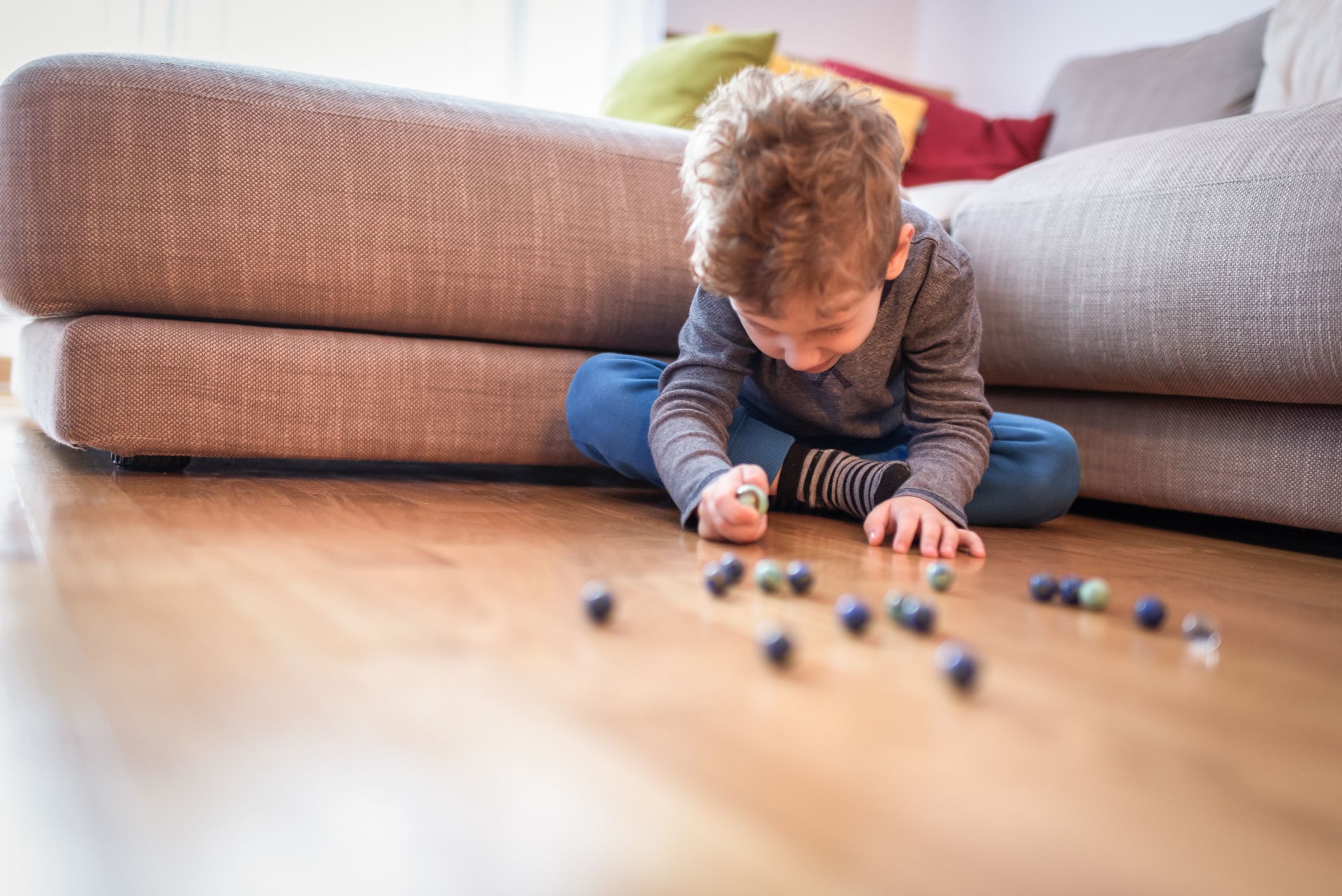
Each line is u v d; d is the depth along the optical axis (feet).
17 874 0.99
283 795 1.19
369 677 1.61
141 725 1.37
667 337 4.58
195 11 8.45
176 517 2.94
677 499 3.28
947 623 2.23
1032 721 1.60
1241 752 1.53
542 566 2.55
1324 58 6.38
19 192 3.58
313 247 3.85
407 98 4.09
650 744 1.40
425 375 4.08
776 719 1.53
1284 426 4.09
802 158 2.67
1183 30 9.08
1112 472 4.70
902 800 1.27
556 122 4.36
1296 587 3.15
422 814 1.16
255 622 1.89
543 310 4.25
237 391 3.80
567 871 1.05
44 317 4.08
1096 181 4.55
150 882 0.99
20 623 1.80
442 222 4.03
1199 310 4.05
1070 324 4.55
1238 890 1.10
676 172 4.51
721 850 1.11
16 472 3.71
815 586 2.52
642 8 9.98
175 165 3.67
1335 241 3.64
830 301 2.76
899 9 11.48
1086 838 1.20
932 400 3.62
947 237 3.64
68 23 8.03
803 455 3.72
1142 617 2.33
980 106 11.12
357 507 3.36
